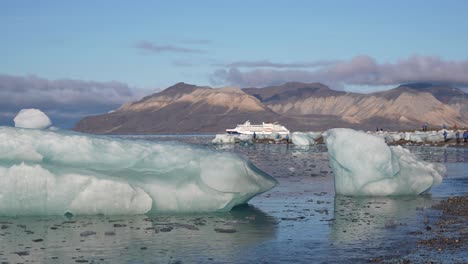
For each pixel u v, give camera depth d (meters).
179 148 17.08
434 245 11.66
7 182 14.96
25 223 14.29
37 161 15.52
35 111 20.80
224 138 110.62
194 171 16.34
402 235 12.91
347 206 18.06
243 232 13.38
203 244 11.98
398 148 22.50
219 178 16.03
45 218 15.00
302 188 23.83
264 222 14.88
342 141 21.03
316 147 82.56
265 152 64.56
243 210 17.16
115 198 15.29
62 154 15.84
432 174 21.48
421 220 15.09
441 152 57.28
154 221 14.73
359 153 20.58
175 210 15.95
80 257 10.76
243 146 90.12
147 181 15.85
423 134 92.81
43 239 12.39
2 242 12.05
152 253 11.11
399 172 20.70
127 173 15.91
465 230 13.38
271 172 32.88
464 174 30.78
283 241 12.32
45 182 15.02
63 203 15.12
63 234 12.93
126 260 10.53
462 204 18.11
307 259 10.59
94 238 12.52
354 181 20.72
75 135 16.58
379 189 20.50
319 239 12.52
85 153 16.03
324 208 17.62
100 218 15.06
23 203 15.05
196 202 16.02
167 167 16.38
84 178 15.16
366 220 15.22
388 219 15.34
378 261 10.32
